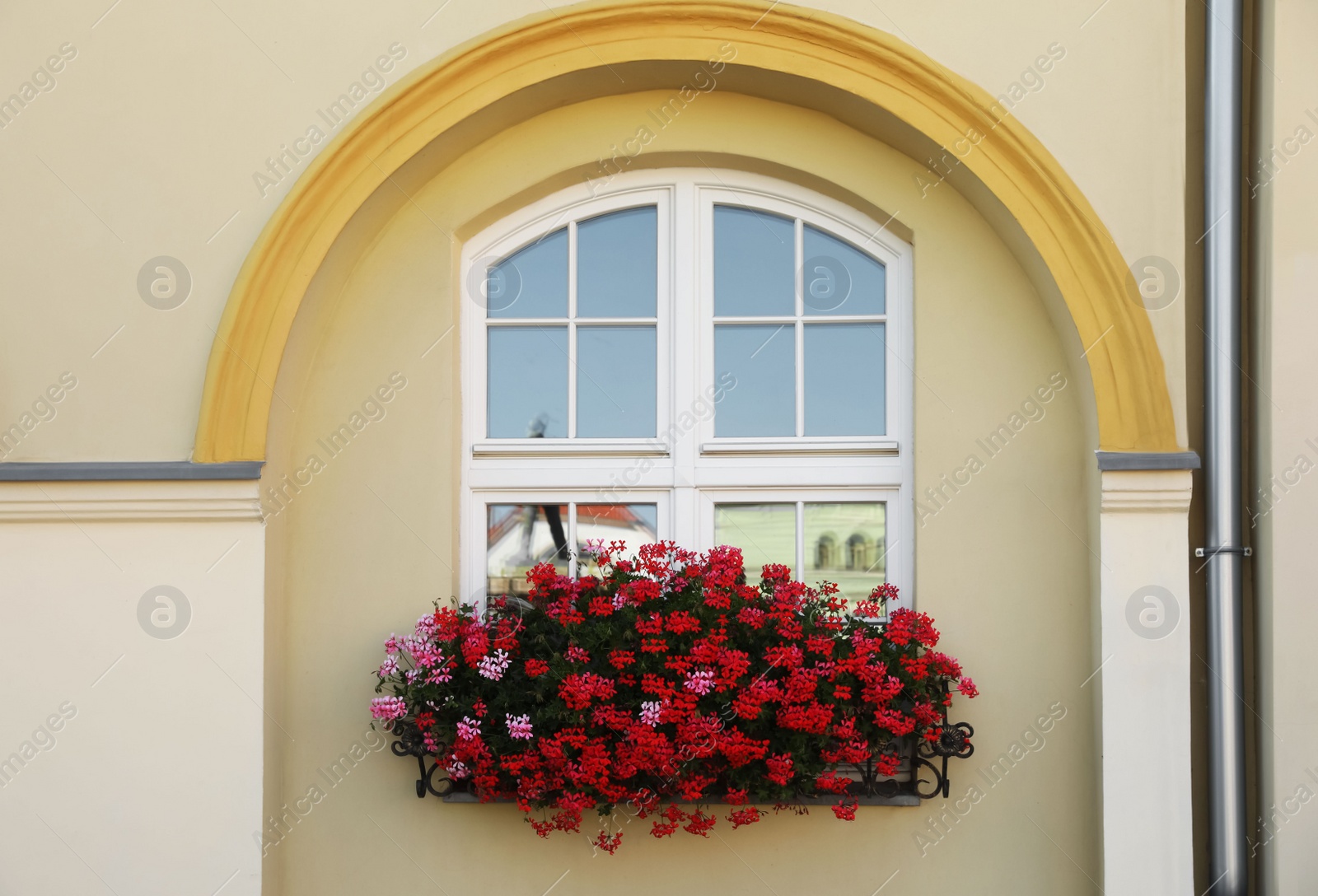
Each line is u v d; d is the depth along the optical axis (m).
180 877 2.86
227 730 2.88
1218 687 2.95
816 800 2.95
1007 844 3.03
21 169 2.97
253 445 2.91
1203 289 3.04
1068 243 2.94
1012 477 3.08
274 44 3.00
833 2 2.97
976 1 2.97
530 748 2.82
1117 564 2.90
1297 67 2.95
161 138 2.98
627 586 2.88
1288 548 2.92
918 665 2.85
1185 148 2.95
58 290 2.95
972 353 3.10
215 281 2.97
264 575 2.91
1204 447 3.01
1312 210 2.94
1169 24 2.95
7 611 2.88
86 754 2.88
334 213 2.95
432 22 2.99
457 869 3.05
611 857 3.05
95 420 2.94
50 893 2.86
